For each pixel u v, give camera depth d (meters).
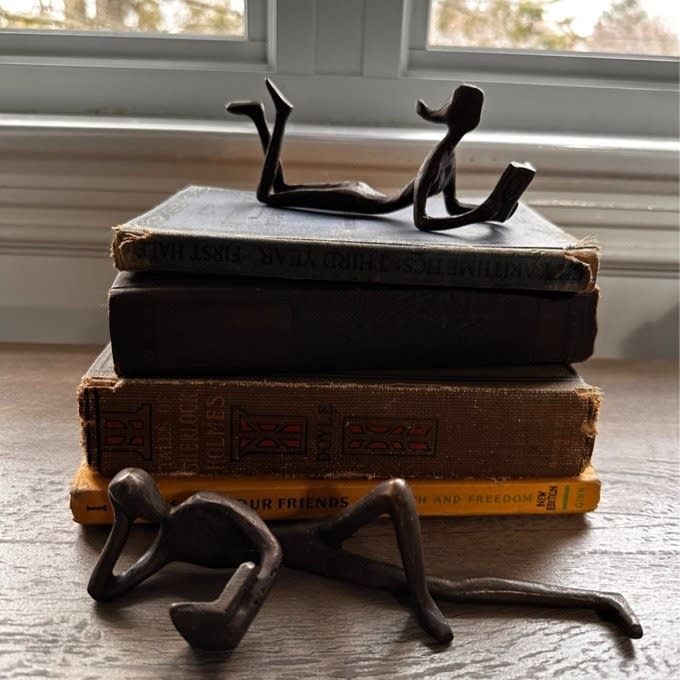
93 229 0.82
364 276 0.52
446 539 0.53
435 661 0.42
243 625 0.41
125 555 0.50
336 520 0.48
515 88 0.85
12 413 0.68
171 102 0.85
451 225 0.57
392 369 0.56
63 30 0.86
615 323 0.87
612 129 0.87
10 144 0.77
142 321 0.52
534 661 0.42
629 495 0.59
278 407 0.53
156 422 0.53
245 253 0.52
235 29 0.87
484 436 0.55
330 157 0.80
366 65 0.84
